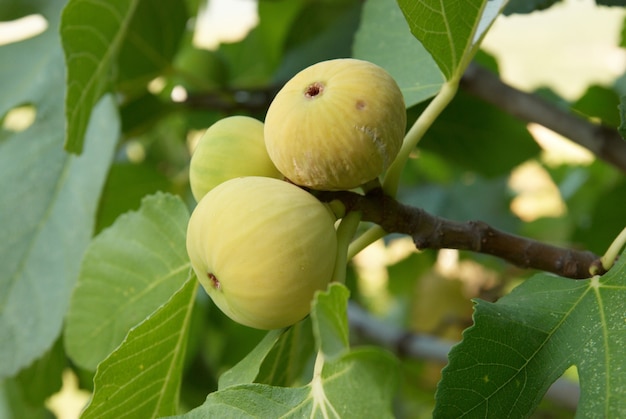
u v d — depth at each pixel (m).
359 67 0.48
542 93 0.90
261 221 0.46
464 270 1.06
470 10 0.51
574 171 1.04
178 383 0.53
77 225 0.66
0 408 0.89
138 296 0.58
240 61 0.98
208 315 0.91
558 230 1.07
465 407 0.47
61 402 1.32
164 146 1.02
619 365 0.46
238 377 0.50
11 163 0.70
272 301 0.46
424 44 0.52
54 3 0.74
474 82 0.72
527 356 0.48
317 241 0.47
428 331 1.08
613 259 0.51
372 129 0.47
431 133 0.83
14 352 0.66
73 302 0.59
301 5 0.91
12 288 0.66
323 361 0.47
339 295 0.43
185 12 0.78
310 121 0.47
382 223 0.51
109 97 0.67
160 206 0.58
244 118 0.52
